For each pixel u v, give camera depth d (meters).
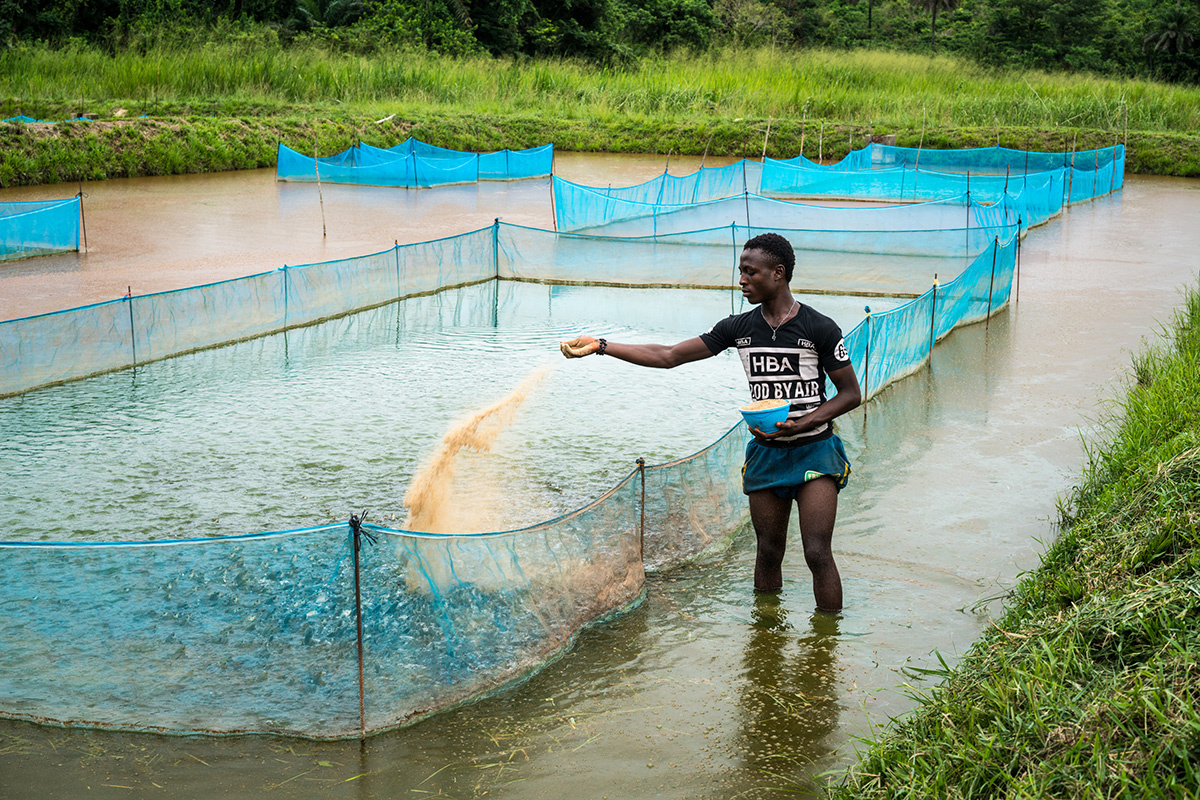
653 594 4.48
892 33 66.38
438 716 3.51
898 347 8.18
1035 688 2.88
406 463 6.32
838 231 13.60
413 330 10.31
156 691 3.47
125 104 26.08
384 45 37.03
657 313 11.34
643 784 3.07
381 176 23.77
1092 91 33.72
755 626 4.14
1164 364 7.63
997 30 61.00
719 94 34.66
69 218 14.03
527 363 8.95
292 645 3.45
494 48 43.97
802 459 4.06
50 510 5.51
